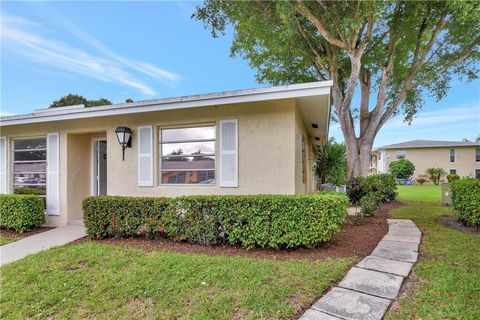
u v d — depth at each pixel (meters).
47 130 7.85
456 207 6.52
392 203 10.95
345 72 11.91
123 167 7.08
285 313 2.70
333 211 4.61
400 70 11.73
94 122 7.40
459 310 2.68
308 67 12.69
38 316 2.91
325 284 3.25
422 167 28.53
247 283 3.29
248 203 4.66
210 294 3.11
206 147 6.51
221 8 9.70
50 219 7.71
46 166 7.88
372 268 3.73
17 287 3.49
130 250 4.61
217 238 4.96
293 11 7.80
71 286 3.46
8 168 8.23
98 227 5.58
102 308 2.97
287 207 4.48
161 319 2.73
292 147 5.74
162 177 6.86
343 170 10.46
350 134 11.32
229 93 5.59
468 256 4.12
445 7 8.62
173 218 5.12
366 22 9.18
